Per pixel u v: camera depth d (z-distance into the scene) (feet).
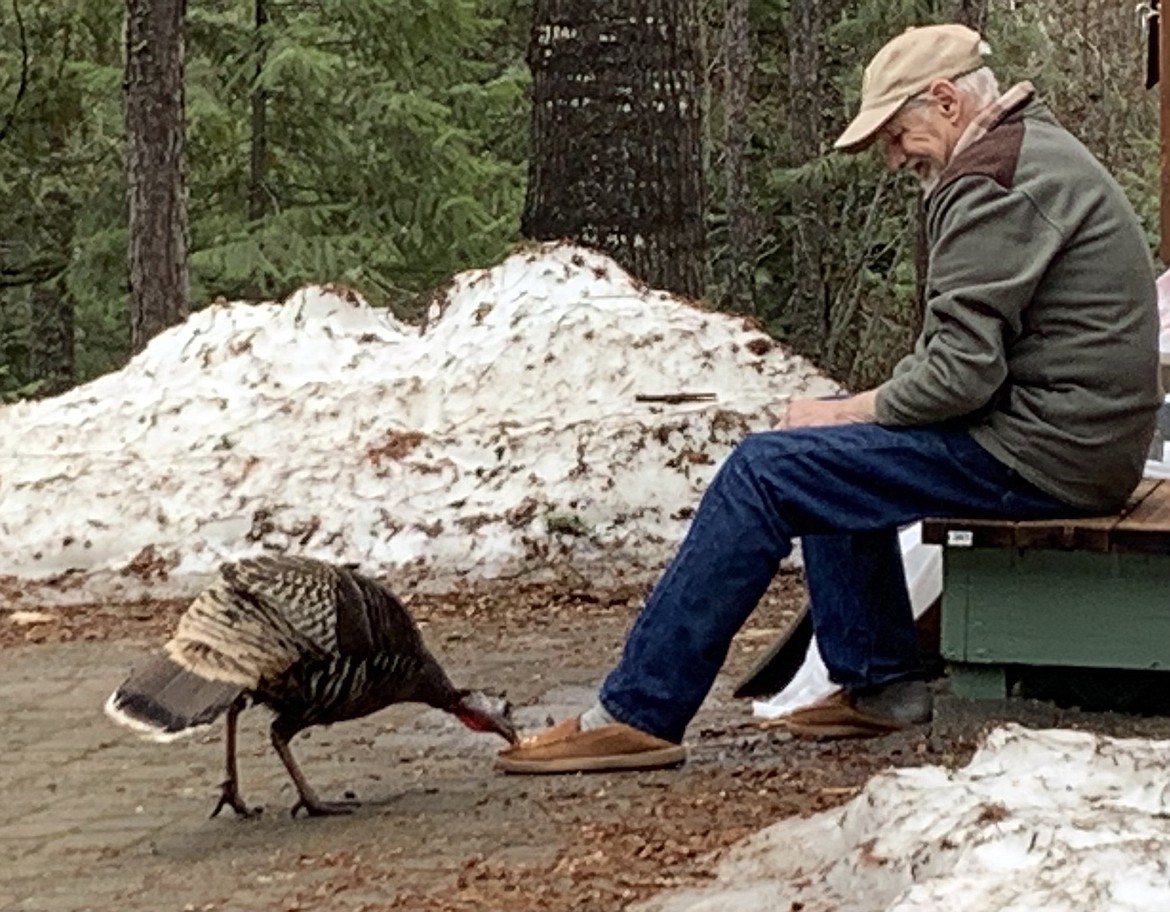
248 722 25.49
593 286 40.63
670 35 43.45
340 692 20.52
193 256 67.72
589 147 43.32
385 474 36.83
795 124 91.71
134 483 36.91
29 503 36.60
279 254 68.13
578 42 43.29
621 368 39.04
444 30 71.20
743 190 89.86
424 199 71.56
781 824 18.13
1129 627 21.15
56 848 19.95
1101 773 16.89
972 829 15.38
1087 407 20.53
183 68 55.47
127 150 55.21
